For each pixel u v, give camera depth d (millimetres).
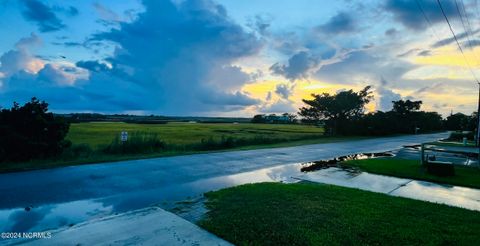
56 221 5066
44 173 9180
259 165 11859
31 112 11734
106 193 6988
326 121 42125
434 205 6004
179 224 4824
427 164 10367
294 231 4441
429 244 4078
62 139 12727
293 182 8594
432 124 74938
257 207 5641
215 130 49219
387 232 4445
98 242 4129
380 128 42188
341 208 5594
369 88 41656
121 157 13000
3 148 10664
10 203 6055
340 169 10938
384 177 9367
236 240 4152
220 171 10312
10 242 4129
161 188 7621
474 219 5145
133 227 4707
